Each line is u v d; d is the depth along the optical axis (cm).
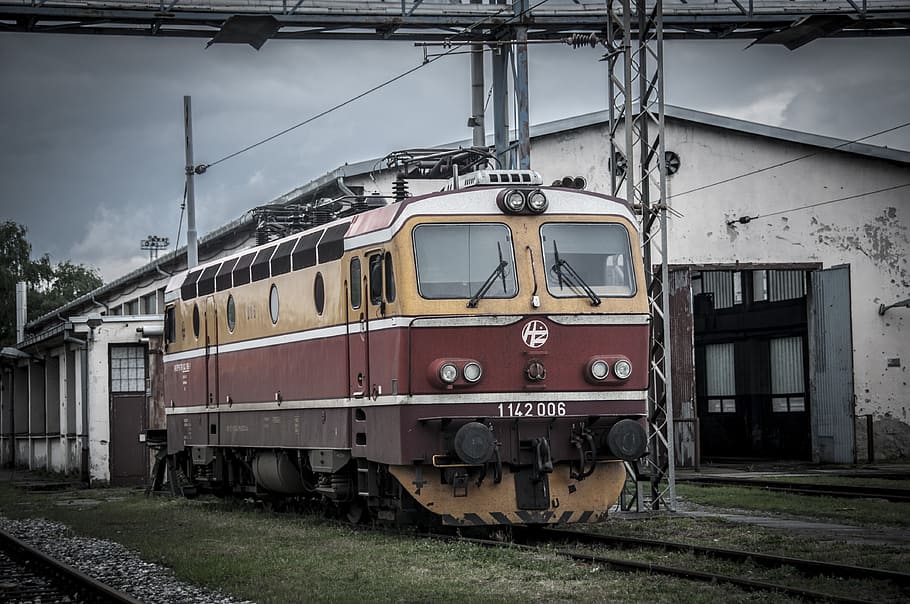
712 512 1905
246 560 1397
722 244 3412
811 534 1562
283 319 1867
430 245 1491
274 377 1905
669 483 1852
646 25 1925
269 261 1925
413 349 1465
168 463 2612
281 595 1138
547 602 1052
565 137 3300
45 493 3002
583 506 1522
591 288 1529
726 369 4175
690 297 3266
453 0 2716
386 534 1591
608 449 1518
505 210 1513
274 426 1911
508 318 1483
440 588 1141
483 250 1504
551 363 1499
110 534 1817
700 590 1088
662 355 1909
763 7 2809
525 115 2272
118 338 3198
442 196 1509
